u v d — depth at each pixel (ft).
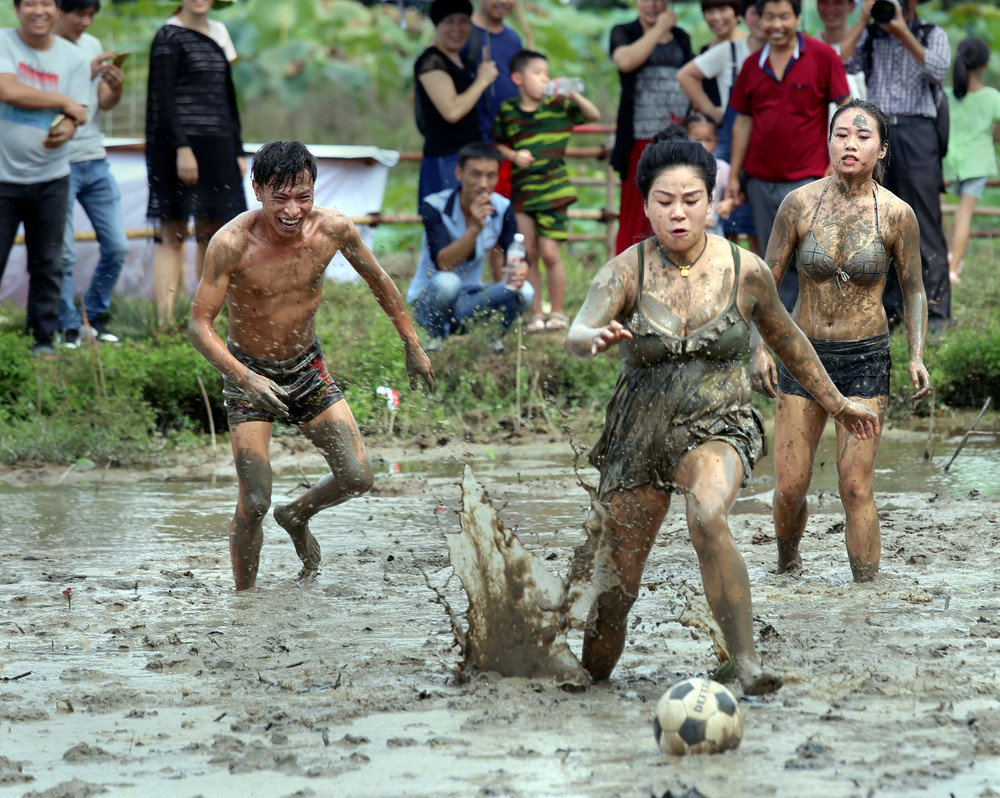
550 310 147.13
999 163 223.10
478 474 103.35
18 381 119.03
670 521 84.07
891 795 36.96
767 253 71.15
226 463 108.99
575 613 49.11
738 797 36.94
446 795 37.42
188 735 43.70
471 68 141.69
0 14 211.20
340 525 85.25
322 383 69.00
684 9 262.06
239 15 258.57
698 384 48.24
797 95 123.75
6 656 54.34
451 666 51.70
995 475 98.02
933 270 137.69
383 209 213.87
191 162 128.88
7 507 90.63
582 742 42.19
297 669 51.67
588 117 146.10
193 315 65.36
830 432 119.34
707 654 53.42
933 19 269.44
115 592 66.44
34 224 127.24
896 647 53.26
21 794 38.24
